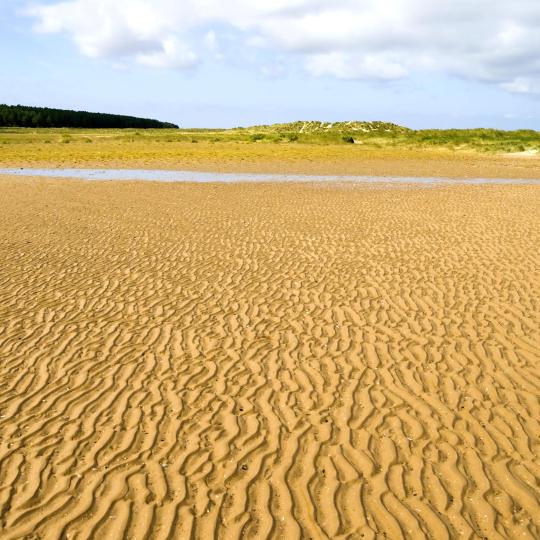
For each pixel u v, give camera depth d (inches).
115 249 585.6
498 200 938.1
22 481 214.7
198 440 243.4
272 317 392.2
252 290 452.4
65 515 196.9
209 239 637.3
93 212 804.6
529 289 449.1
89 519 195.3
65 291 446.3
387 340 351.9
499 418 261.6
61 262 531.5
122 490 210.1
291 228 698.8
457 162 1820.9
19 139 2748.5
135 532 189.3
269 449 236.8
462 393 285.1
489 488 211.9
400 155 2064.5
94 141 2743.6
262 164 1657.2
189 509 200.4
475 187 1150.3
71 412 265.9
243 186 1138.0
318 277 487.5
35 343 345.4
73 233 660.1
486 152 2281.0
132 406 271.9
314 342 349.1
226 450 235.9
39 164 1587.1
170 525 192.2
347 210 834.2
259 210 833.5
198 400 278.2
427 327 372.8
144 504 202.7
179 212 813.2
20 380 297.9
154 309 407.8
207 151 2071.9
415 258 548.7
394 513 198.5
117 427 253.0
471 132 3198.8
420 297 433.4
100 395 282.2
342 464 226.7
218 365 316.8
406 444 240.7
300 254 568.1
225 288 457.7
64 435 246.4
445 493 208.7
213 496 207.5
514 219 746.8
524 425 255.8
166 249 588.1
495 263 527.2
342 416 263.1
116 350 336.2
